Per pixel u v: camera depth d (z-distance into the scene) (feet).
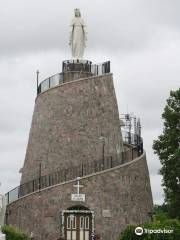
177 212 165.89
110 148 174.29
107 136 174.91
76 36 181.06
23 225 159.63
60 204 158.40
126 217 161.79
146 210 168.14
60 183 159.63
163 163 168.25
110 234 159.22
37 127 177.99
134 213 163.63
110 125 176.55
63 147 171.83
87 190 159.43
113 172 162.30
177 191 165.37
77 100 174.09
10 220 161.07
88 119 173.78
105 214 159.43
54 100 175.11
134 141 187.73
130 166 165.27
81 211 158.51
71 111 173.58
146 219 167.12
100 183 160.56
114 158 172.76
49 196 159.02
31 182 166.71
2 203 101.81
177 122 170.50
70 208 158.71
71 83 174.81
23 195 165.27
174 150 167.53
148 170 178.60
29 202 160.25
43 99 177.78
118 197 161.58
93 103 175.22
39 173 172.86
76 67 179.52
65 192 158.81
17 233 139.44
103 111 176.14
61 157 171.12
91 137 172.96
